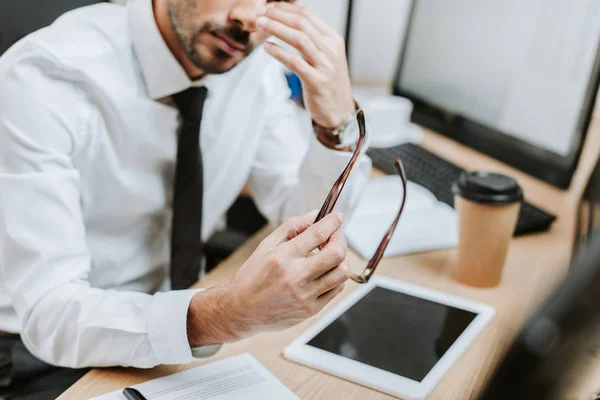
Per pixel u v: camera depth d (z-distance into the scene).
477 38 1.44
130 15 0.96
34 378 0.88
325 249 0.62
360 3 1.75
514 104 1.37
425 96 1.63
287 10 0.96
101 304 0.75
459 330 0.81
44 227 0.81
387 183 1.29
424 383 0.70
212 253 1.23
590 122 1.21
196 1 0.89
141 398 0.66
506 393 0.32
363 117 0.75
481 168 1.38
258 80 1.18
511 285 0.94
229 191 1.19
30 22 1.12
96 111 0.93
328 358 0.74
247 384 0.69
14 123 0.83
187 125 0.97
